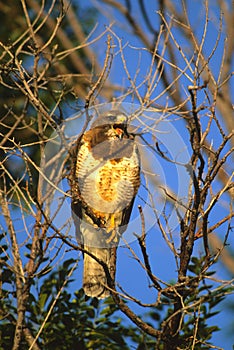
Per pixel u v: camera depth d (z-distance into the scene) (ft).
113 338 36.63
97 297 36.63
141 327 31.86
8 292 34.99
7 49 35.29
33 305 36.76
